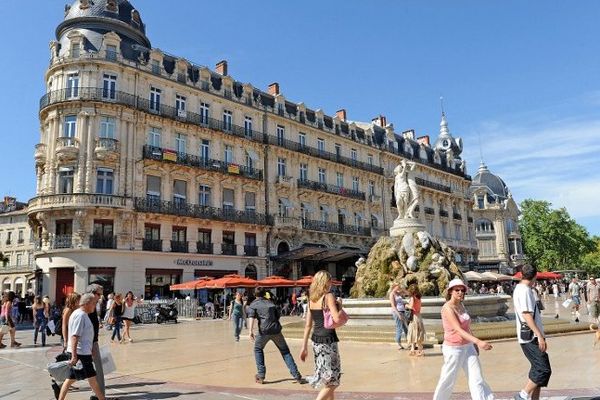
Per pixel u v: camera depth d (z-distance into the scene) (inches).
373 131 2110.0
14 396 308.3
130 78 1298.0
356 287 777.6
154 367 418.6
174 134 1376.7
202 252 1359.5
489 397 206.4
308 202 1715.1
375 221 1966.0
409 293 432.8
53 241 1182.3
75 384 348.2
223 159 1486.2
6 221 2333.9
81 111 1222.9
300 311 1282.0
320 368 206.8
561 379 304.3
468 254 2517.2
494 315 674.2
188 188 1379.2
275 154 1626.5
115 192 1228.5
